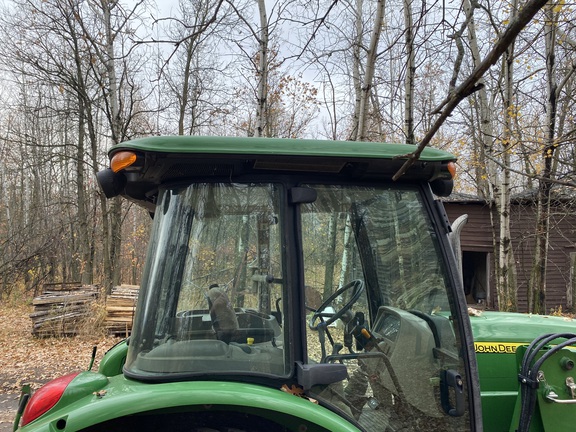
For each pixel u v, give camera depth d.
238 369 2.24
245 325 2.28
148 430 2.26
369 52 7.02
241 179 2.36
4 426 5.73
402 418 2.41
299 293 2.31
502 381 3.16
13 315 13.13
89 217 19.56
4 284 16.16
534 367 2.77
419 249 2.54
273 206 2.36
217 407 2.20
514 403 3.11
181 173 2.34
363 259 2.46
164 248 2.31
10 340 9.95
